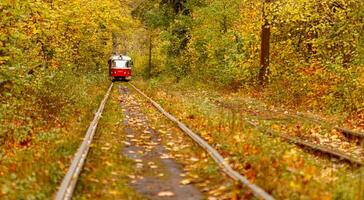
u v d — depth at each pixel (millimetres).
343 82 23031
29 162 10523
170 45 54531
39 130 15305
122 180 9875
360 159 12227
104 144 13391
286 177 8805
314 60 27734
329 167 11031
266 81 32750
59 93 21219
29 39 19922
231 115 19703
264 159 9969
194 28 49406
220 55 42094
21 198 8125
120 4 54875
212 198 8414
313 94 24875
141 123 18234
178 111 20703
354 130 17141
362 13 23578
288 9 25953
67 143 12219
